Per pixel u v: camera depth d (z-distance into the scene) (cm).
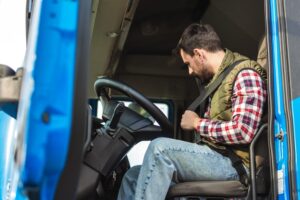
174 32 342
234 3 297
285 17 183
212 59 229
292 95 175
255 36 295
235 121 202
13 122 160
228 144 206
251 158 196
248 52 308
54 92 110
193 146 204
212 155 206
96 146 194
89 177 189
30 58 114
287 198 168
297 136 171
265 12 187
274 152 177
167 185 192
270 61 182
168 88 365
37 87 110
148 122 223
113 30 300
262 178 197
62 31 115
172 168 195
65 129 108
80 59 116
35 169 106
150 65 365
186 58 236
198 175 202
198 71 233
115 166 205
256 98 205
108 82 224
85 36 119
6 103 122
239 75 213
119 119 202
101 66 336
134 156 293
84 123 115
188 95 363
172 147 199
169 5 325
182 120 218
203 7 324
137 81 363
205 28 232
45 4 117
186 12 335
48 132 107
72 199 113
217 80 220
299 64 178
